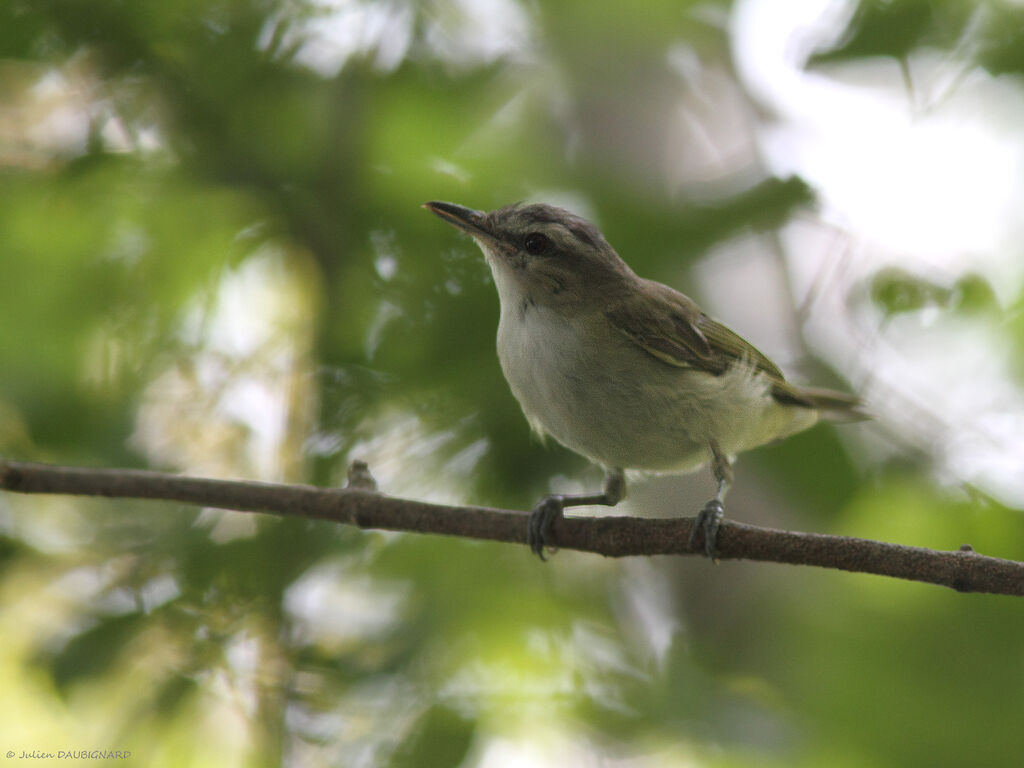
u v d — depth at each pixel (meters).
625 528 7.86
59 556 9.74
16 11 10.02
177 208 10.45
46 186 10.64
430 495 10.13
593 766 9.73
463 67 11.16
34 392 10.26
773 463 10.30
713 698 9.64
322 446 10.18
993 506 10.27
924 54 10.12
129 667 9.60
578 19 11.57
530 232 9.56
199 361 10.80
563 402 9.41
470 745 9.13
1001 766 10.05
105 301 10.66
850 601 11.07
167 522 9.83
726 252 10.45
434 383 10.25
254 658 9.55
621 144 12.41
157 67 10.36
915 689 10.38
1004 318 10.84
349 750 9.27
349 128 10.77
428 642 9.68
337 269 10.63
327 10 10.70
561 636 10.05
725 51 11.87
